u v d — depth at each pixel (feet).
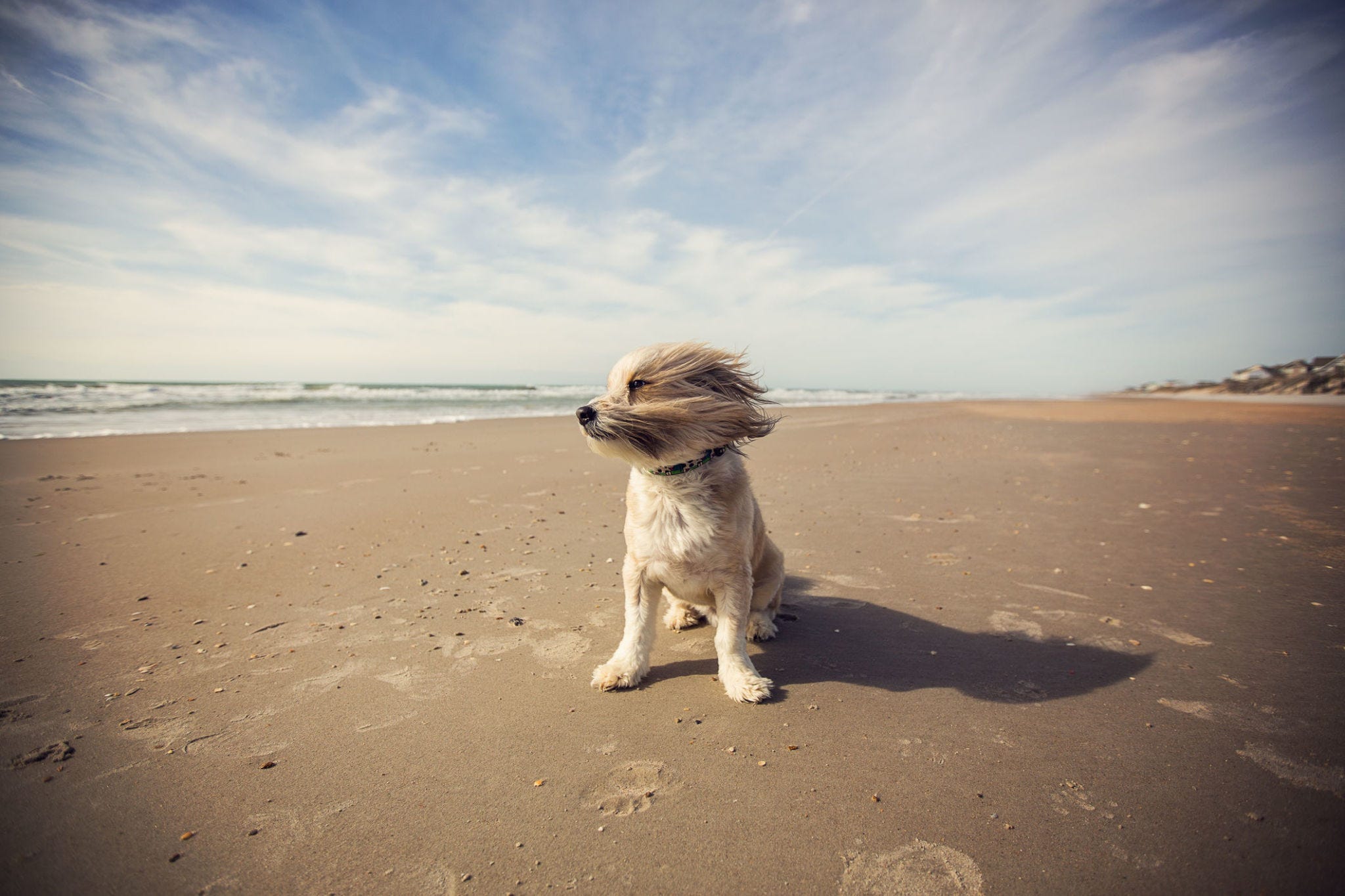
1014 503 23.70
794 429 51.44
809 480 28.78
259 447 36.37
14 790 7.48
